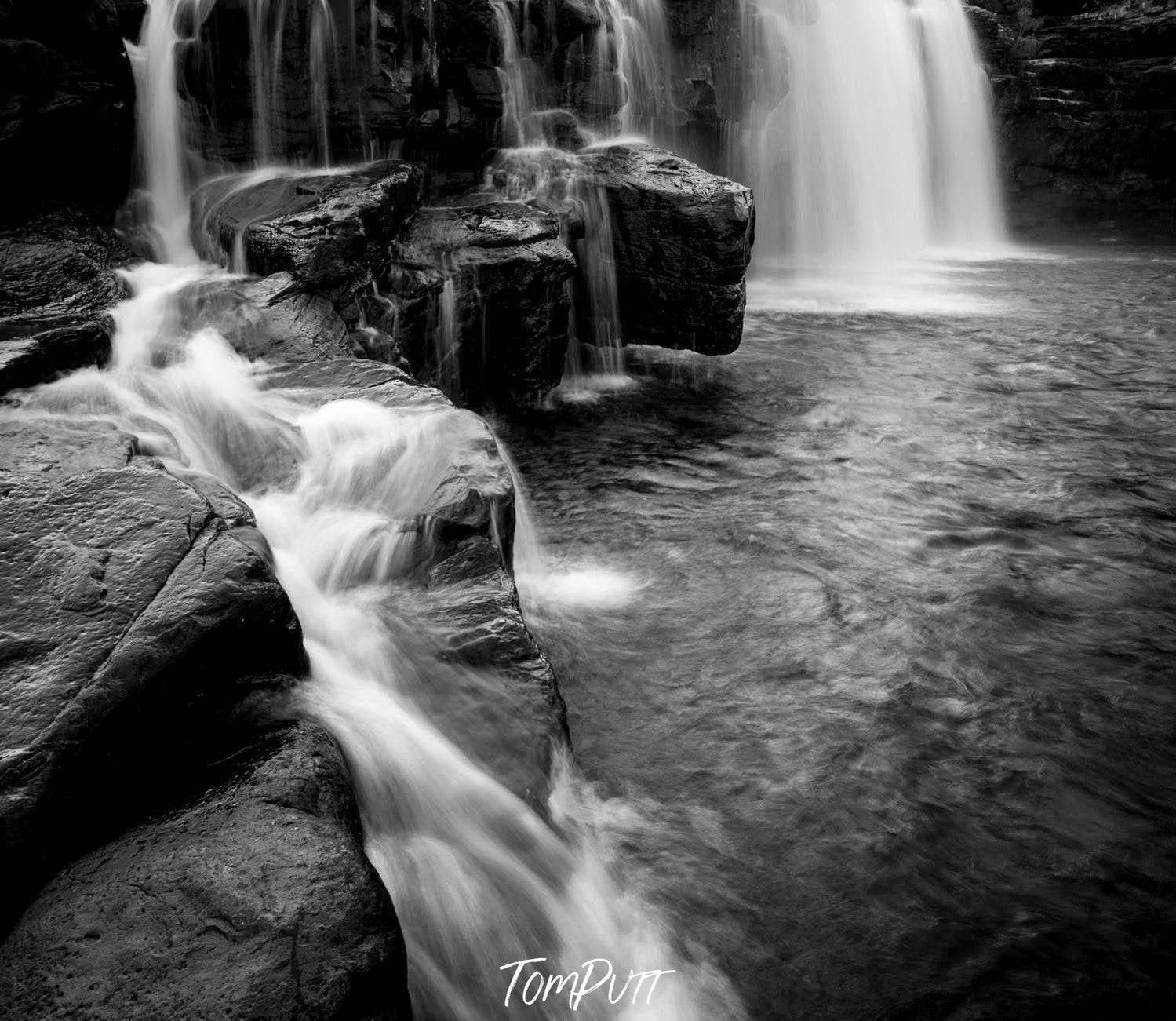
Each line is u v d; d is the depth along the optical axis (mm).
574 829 4504
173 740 3658
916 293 17469
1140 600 6766
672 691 5723
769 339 13695
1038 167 25984
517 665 4805
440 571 5203
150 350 6914
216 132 10000
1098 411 10734
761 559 7320
